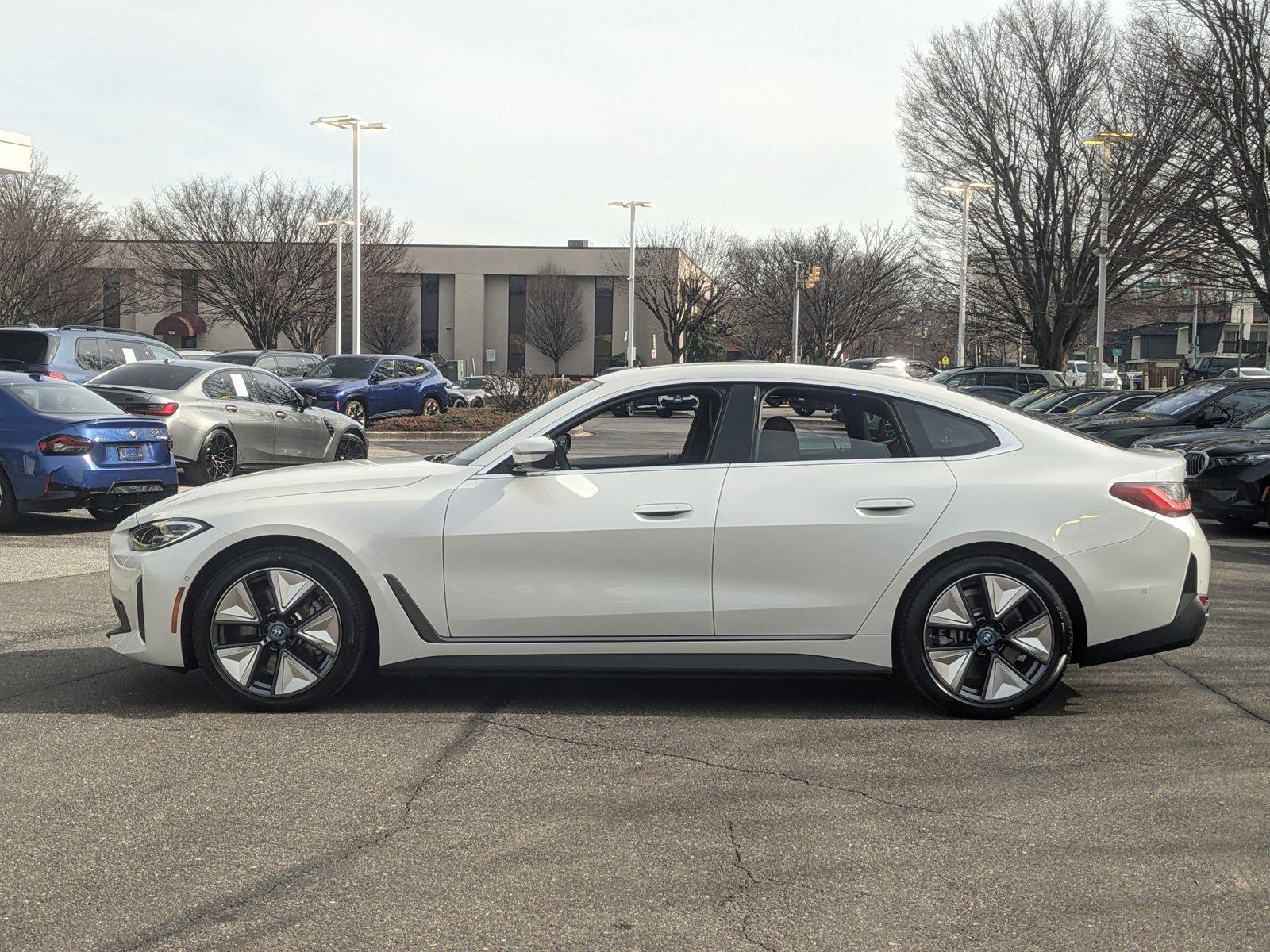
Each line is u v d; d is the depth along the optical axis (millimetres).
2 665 6395
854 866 3781
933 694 5453
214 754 4875
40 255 42188
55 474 11391
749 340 64375
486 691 5965
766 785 4559
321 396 26172
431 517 5445
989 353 70000
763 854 3867
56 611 7859
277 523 5430
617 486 5473
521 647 5457
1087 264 38406
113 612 7801
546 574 5434
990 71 38844
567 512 5434
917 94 40219
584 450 5676
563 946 3217
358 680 6164
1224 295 34562
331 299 53781
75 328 17594
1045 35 38031
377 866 3742
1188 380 60406
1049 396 25156
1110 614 5449
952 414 5621
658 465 5605
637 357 72062
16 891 3533
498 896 3533
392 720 5422
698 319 63875
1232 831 4098
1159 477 5566
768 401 5625
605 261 71875
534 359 73250
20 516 12312
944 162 40438
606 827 4098
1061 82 37812
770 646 5438
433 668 5473
